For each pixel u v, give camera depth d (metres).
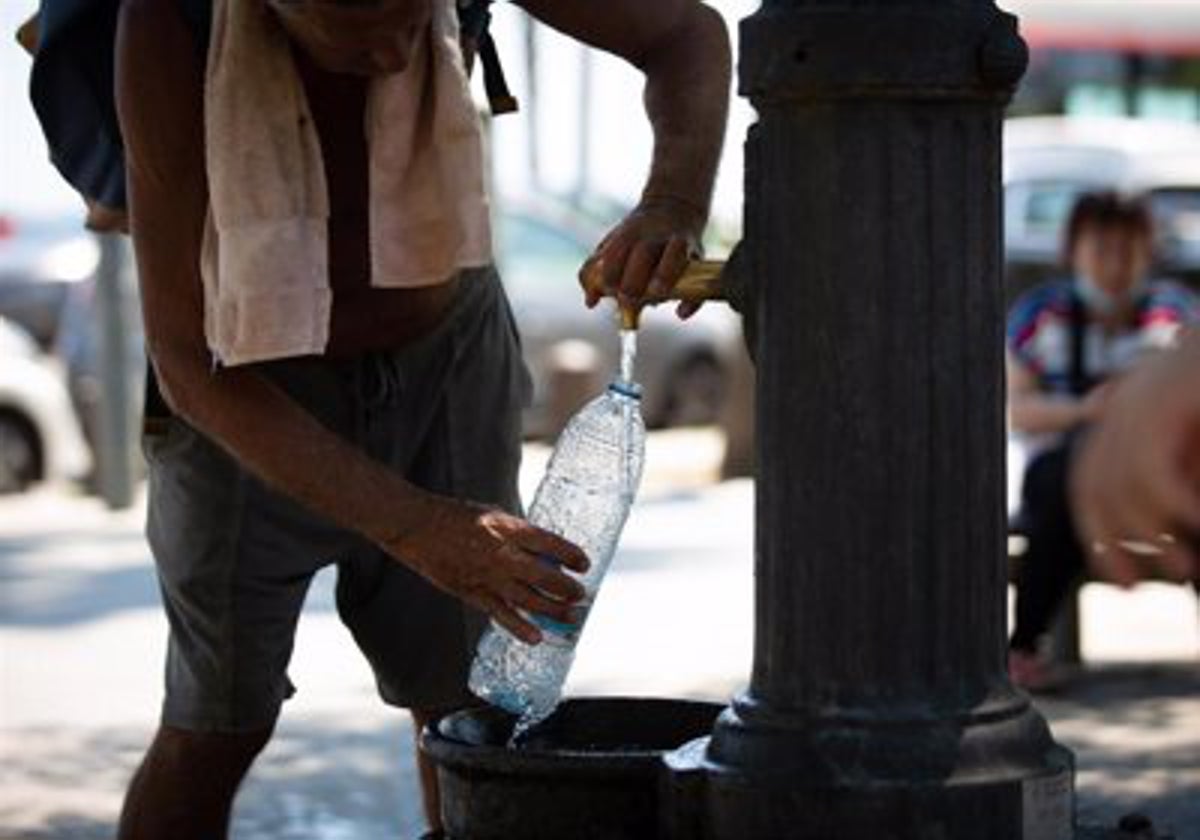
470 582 3.64
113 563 14.00
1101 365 9.34
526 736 4.03
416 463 4.55
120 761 8.61
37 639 11.27
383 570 4.58
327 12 3.57
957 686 3.23
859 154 3.19
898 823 3.18
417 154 3.89
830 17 3.16
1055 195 18.75
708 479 18.95
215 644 4.55
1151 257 9.49
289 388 4.36
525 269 21.88
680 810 3.33
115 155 4.20
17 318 24.39
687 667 10.09
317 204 3.72
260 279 3.66
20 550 14.71
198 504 4.47
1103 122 24.80
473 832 3.54
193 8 3.78
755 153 3.27
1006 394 3.29
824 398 3.22
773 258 3.26
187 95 3.79
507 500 4.64
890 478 3.21
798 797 3.21
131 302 17.31
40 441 19.42
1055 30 29.08
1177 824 7.18
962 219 3.21
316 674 10.09
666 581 12.77
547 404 20.83
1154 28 29.27
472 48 4.21
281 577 4.52
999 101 3.24
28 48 4.39
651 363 22.80
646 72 4.10
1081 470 1.94
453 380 4.52
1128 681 9.72
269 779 8.15
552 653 3.68
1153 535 1.92
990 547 3.26
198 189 3.79
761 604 3.31
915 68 3.15
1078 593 9.88
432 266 3.90
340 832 7.47
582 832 3.46
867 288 3.20
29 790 8.15
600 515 3.75
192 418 3.85
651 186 3.88
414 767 8.33
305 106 3.73
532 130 24.19
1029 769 3.23
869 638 3.22
